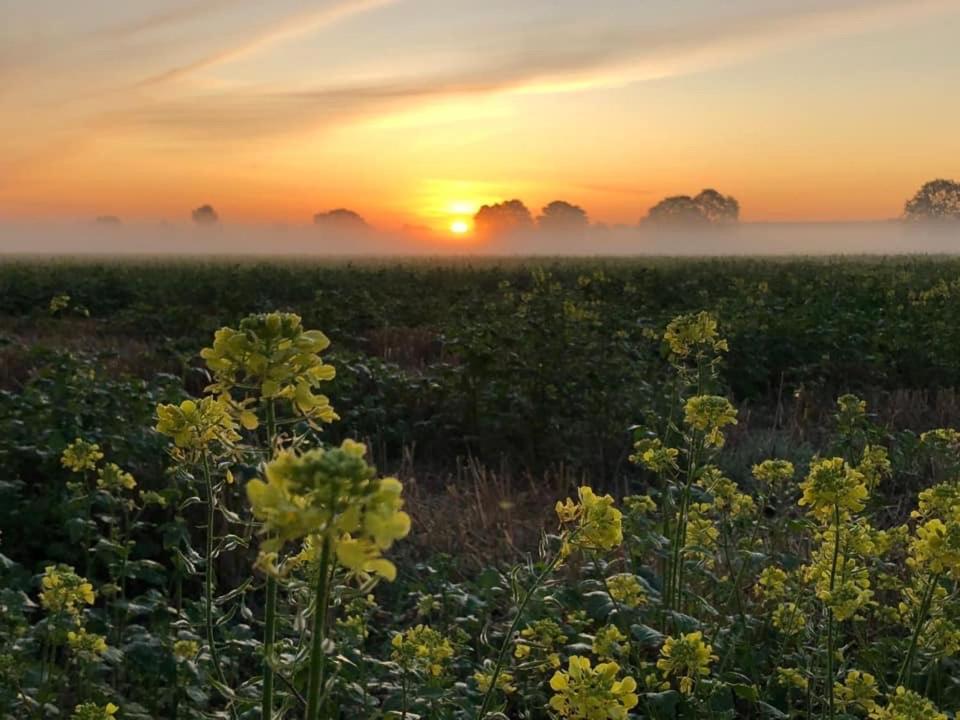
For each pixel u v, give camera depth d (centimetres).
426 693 324
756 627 445
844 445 642
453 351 981
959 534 310
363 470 154
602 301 1825
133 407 729
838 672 364
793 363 1194
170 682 383
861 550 352
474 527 651
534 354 1024
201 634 392
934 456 707
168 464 670
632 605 405
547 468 831
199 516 622
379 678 399
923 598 352
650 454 436
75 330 1772
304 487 154
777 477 468
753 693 347
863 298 1823
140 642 387
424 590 506
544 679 401
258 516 157
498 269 3219
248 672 439
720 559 510
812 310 1453
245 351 223
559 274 3173
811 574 367
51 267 3681
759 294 1844
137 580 555
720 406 414
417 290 2477
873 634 463
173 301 2195
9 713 336
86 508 507
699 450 433
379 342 1536
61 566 364
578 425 890
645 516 502
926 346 1247
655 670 367
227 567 576
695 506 457
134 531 605
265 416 234
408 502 702
